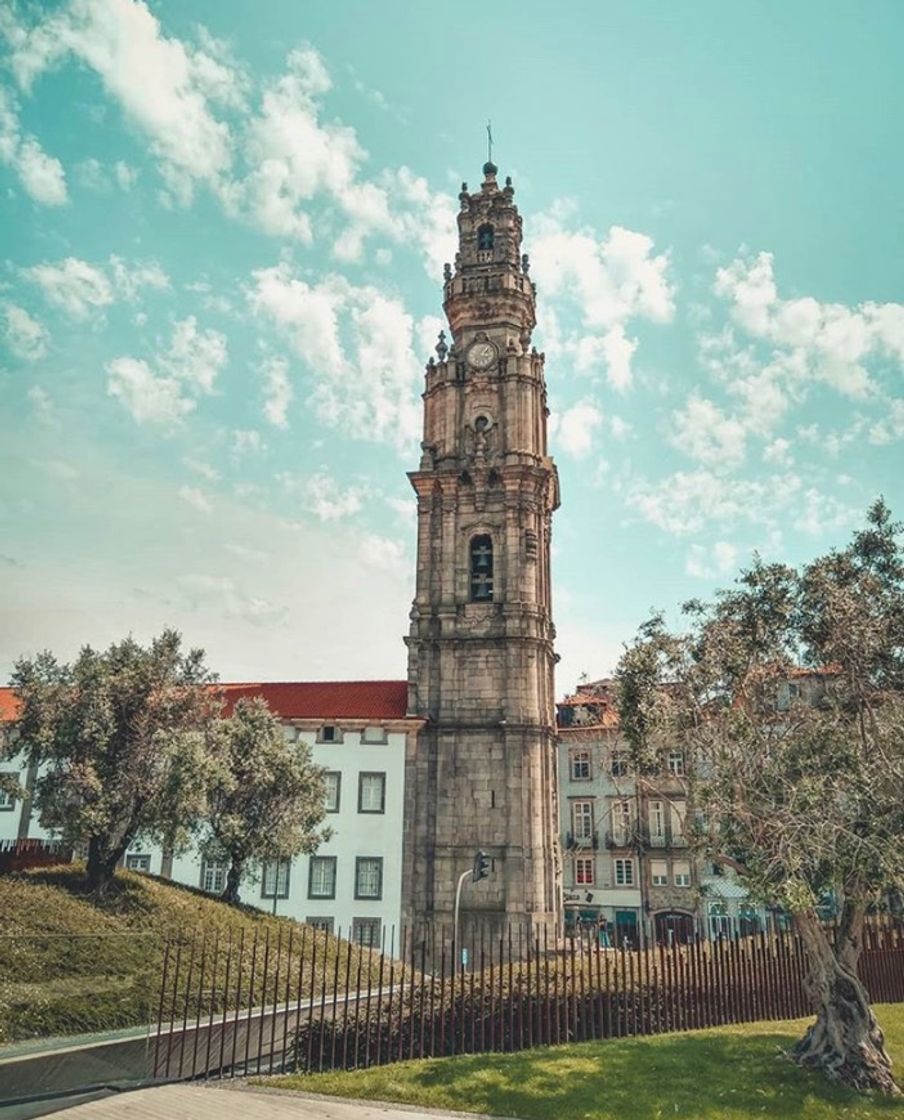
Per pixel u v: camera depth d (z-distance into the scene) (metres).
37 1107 14.63
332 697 55.50
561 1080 16.58
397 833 49.50
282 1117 14.47
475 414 58.53
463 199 64.56
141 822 32.34
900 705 19.78
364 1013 19.39
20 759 51.03
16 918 25.48
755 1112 15.55
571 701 46.03
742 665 20.94
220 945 27.12
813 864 17.83
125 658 34.34
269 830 40.81
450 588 54.28
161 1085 16.52
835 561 21.84
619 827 64.50
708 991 21.83
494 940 46.84
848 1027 17.73
